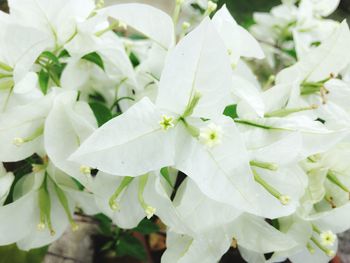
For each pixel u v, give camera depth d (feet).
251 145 0.41
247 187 0.37
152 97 0.47
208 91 0.38
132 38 0.72
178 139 0.39
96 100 0.56
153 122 0.38
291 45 0.84
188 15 0.86
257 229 0.45
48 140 0.40
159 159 0.37
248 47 0.46
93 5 0.47
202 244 0.44
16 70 0.40
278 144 0.38
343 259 0.74
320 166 0.47
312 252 0.49
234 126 0.38
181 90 0.38
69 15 0.45
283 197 0.39
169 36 0.45
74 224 0.46
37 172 0.44
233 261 0.64
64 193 0.47
